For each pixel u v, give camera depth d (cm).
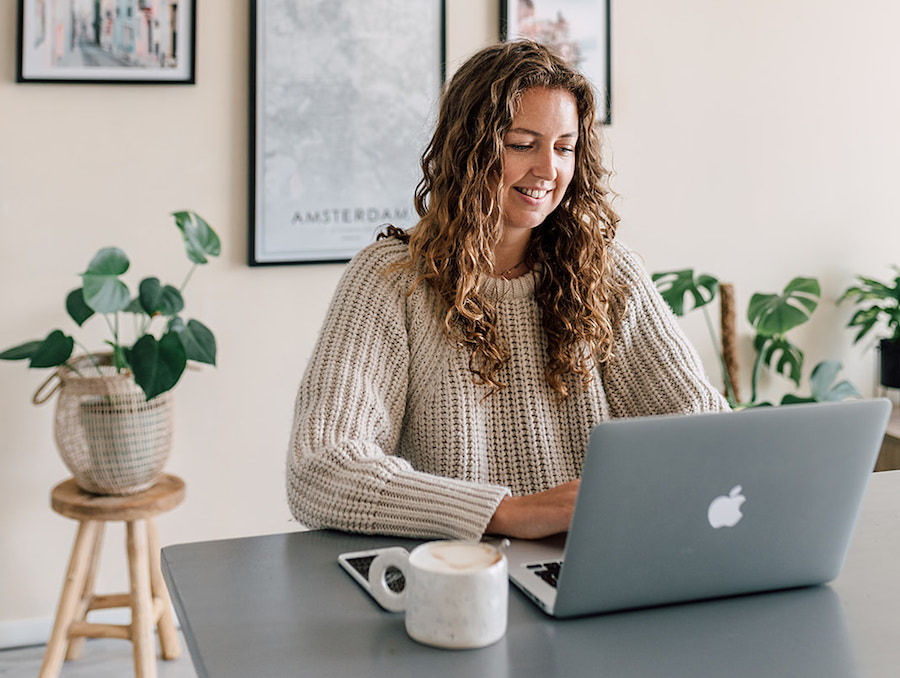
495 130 147
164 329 271
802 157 319
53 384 266
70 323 264
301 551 127
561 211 160
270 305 280
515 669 96
